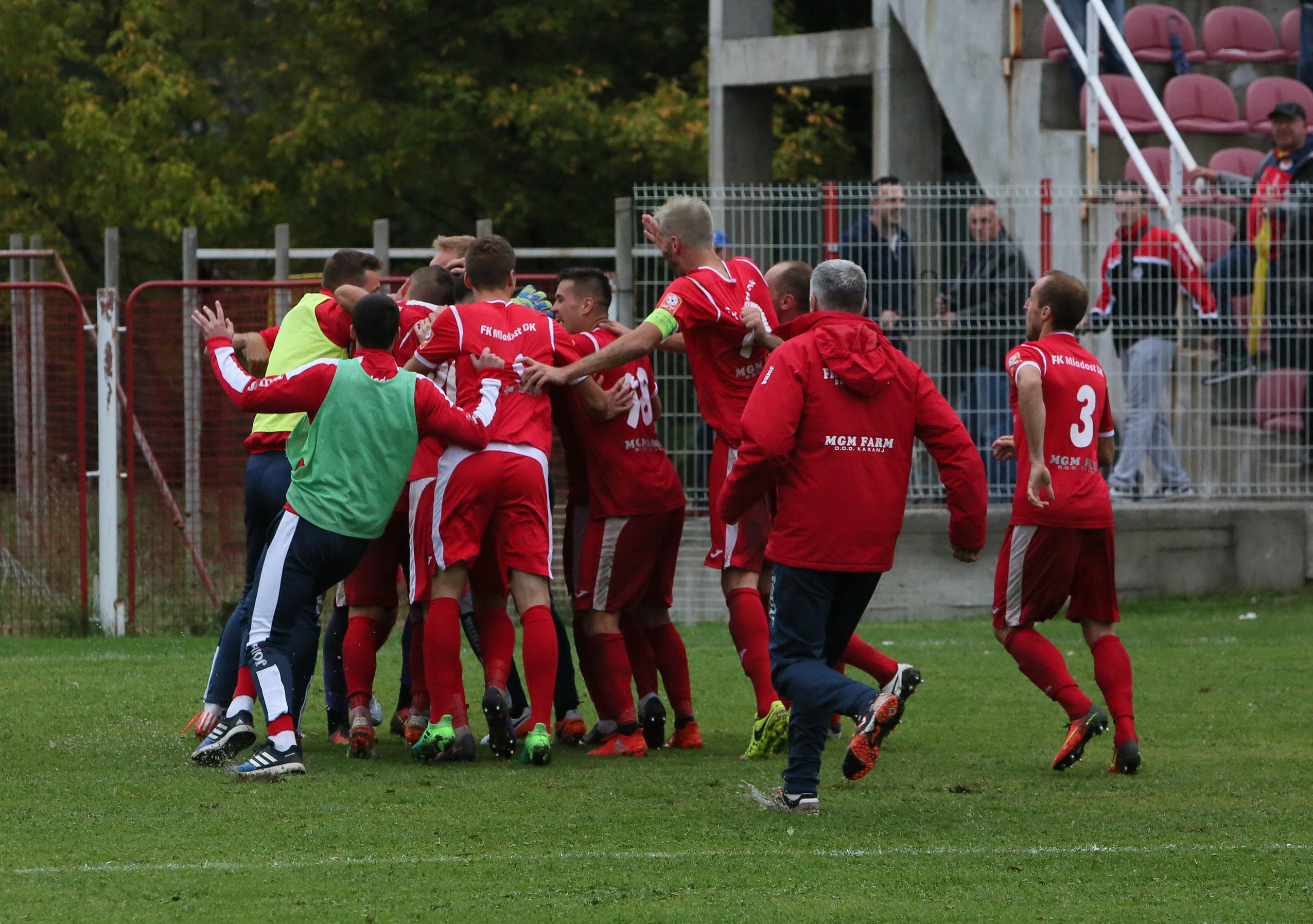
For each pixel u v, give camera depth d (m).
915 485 44.81
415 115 86.75
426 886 16.48
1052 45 57.19
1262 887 16.56
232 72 95.94
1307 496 45.50
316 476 22.48
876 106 63.44
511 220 88.94
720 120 68.88
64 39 89.75
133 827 19.08
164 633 41.84
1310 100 57.84
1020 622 23.75
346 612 26.25
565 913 15.48
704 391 24.95
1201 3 62.91
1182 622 40.91
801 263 26.67
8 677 32.22
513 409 24.00
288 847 18.12
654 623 25.98
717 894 16.20
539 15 89.88
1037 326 24.27
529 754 23.41
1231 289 44.53
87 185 88.00
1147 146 56.12
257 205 89.25
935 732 26.67
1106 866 17.42
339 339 25.12
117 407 41.59
